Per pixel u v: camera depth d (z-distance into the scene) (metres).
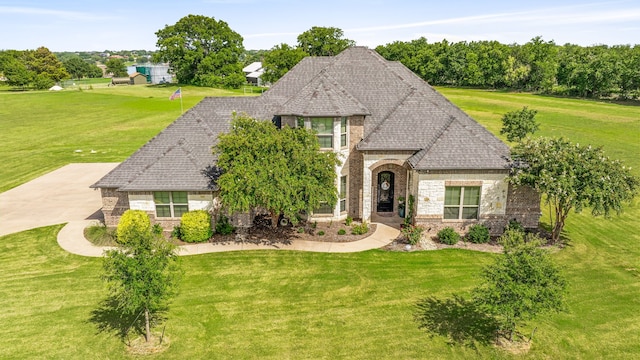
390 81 26.92
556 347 13.71
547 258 12.89
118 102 80.25
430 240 22.03
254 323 15.08
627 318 15.26
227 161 20.39
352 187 24.84
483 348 13.67
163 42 113.75
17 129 55.69
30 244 21.61
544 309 12.37
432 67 125.12
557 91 100.25
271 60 86.38
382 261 19.83
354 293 17.08
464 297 16.69
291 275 18.55
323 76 25.62
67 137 50.72
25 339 14.08
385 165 24.38
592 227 23.89
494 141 23.61
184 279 18.12
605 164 19.55
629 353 13.41
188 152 23.94
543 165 20.16
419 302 16.38
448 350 13.59
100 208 26.91
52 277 18.25
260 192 19.41
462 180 21.81
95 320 15.18
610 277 18.22
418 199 22.14
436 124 24.12
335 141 23.08
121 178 23.38
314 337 14.30
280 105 27.53
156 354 13.41
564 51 122.06
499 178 21.80
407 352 13.51
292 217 20.23
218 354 13.45
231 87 114.88
